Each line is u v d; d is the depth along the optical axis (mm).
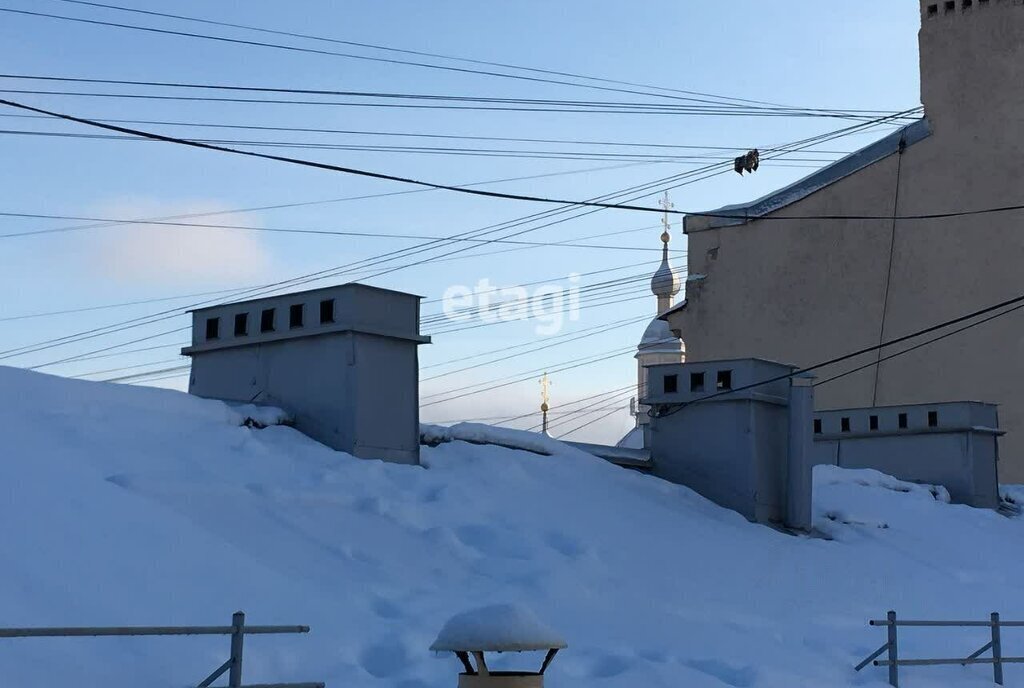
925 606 21578
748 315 51938
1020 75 48188
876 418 36625
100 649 10375
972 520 31500
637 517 22500
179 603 12117
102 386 19047
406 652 12352
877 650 15461
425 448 22406
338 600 13742
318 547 15734
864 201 50344
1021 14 48531
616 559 19156
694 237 53969
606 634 14797
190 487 15992
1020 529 32000
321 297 21250
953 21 49688
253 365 22078
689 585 19031
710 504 25922
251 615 12391
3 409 17000
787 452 26734
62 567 11992
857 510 29016
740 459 26031
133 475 15555
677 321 55750
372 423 20797
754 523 25562
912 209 49344
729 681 13492
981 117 48625
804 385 26578
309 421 21016
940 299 48281
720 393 26375
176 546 13594
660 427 27344
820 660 15391
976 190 48344
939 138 49250
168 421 18938
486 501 20125
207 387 22734
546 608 15539
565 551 18750
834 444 37312
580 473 24328
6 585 11102
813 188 51344
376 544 16578
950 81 49406
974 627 20281
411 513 18219
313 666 11609
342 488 18391
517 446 24703
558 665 12828
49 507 13438
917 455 35656
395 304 21500
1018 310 46938
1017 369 46531
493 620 9102
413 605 14086
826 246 50781
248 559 14094
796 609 19250
